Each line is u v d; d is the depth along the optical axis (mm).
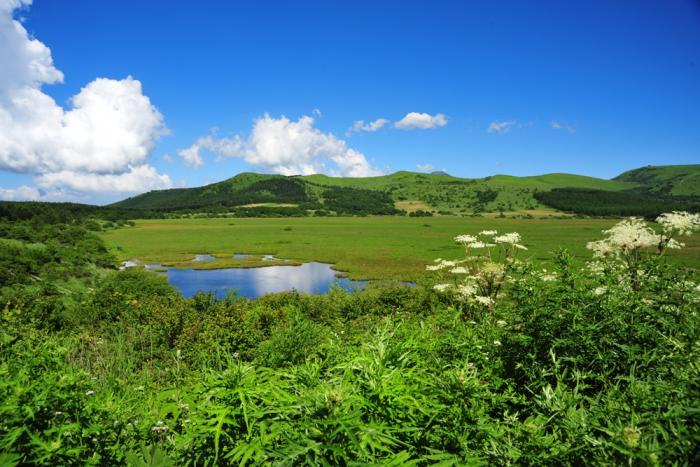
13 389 2723
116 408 3268
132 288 25906
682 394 2447
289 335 7016
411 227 126812
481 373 3576
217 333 10523
